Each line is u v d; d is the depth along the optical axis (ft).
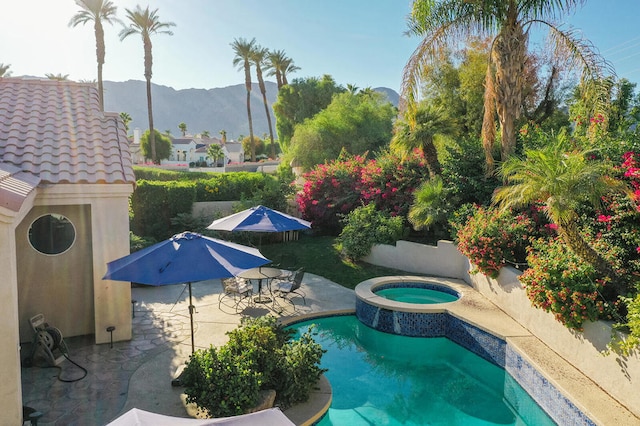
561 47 45.68
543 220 39.27
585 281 26.13
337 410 26.61
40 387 26.17
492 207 44.57
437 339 37.06
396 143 56.13
